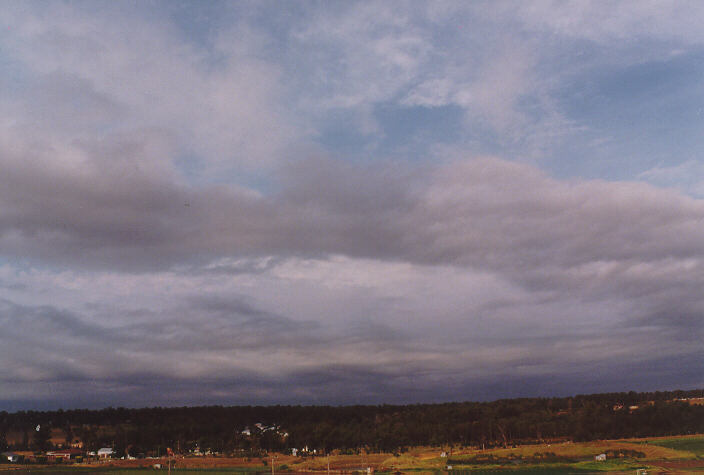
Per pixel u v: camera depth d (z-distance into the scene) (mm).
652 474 142125
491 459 194125
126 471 196625
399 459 199500
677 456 186875
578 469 164375
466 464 187625
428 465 188125
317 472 181125
